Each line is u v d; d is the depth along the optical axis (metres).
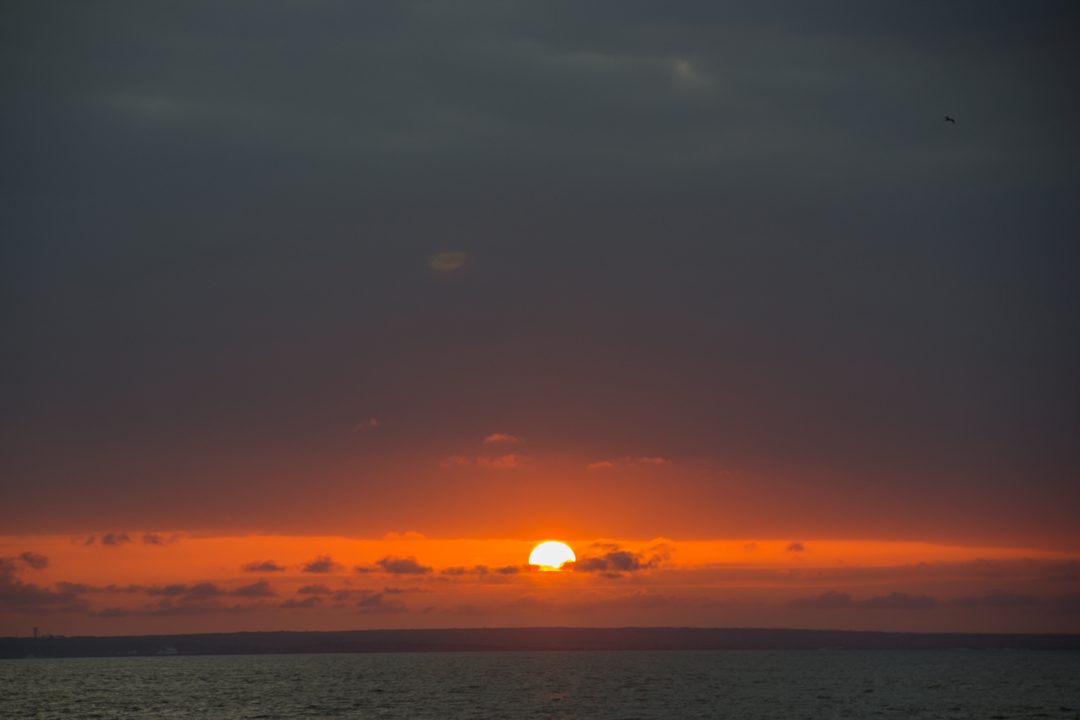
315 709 169.25
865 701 180.75
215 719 153.38
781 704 173.62
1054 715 152.88
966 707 166.50
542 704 176.88
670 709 165.12
